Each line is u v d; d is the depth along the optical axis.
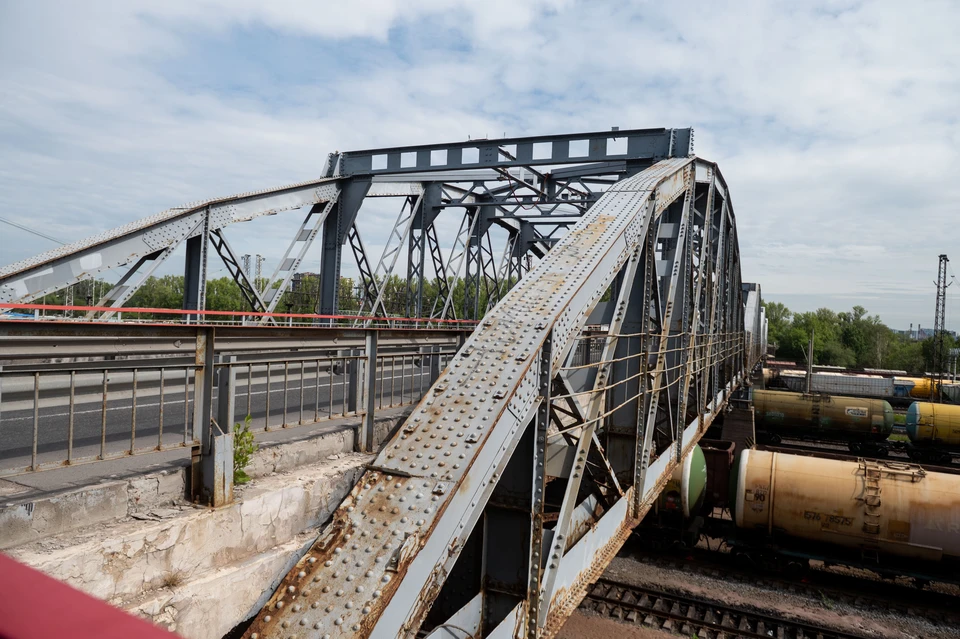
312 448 5.59
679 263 9.26
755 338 49.47
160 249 10.94
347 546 3.12
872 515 13.09
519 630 4.29
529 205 18.81
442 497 3.29
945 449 28.00
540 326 4.48
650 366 8.44
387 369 13.33
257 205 13.07
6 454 5.80
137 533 3.65
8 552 3.28
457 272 21.31
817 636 11.09
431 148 14.95
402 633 2.96
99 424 7.83
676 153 12.93
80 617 0.74
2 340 3.62
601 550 6.34
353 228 16.41
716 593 12.76
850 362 96.06
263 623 2.82
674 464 9.83
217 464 4.25
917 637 11.31
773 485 13.88
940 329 53.66
